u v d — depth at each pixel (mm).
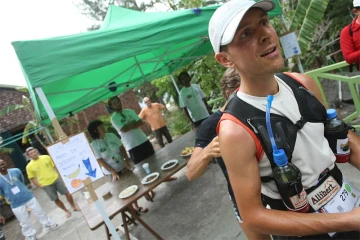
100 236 3646
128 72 4504
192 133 4852
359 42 2574
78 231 4129
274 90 818
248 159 749
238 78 1474
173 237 2789
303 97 852
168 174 2889
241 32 718
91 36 2119
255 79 771
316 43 6836
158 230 3029
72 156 1871
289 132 775
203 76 6504
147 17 3221
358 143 960
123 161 3783
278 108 789
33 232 4496
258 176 759
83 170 1907
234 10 713
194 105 4797
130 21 3402
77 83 3816
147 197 3922
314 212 813
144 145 4383
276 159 739
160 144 6770
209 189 3514
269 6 732
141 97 15328
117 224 3643
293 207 777
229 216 2750
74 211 5059
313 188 816
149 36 2412
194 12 2787
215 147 1352
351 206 857
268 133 755
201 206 3180
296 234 718
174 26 2596
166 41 2512
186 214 3137
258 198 753
